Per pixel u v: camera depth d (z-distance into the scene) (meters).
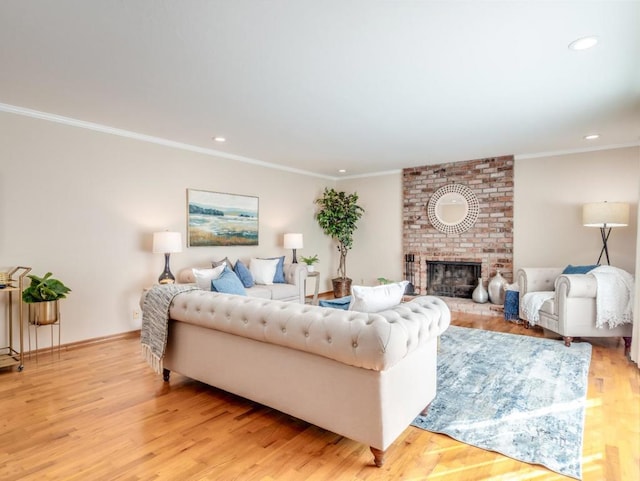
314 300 6.08
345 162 5.94
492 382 2.88
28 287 3.30
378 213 6.84
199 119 3.70
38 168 3.52
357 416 1.86
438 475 1.78
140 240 4.33
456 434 2.13
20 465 1.84
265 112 3.48
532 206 5.35
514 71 2.60
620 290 3.69
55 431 2.16
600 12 1.88
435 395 2.47
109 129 4.00
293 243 5.88
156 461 1.88
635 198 4.67
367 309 2.26
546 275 4.64
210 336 2.55
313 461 1.89
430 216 6.20
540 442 2.05
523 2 1.80
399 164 6.12
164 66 2.52
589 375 3.05
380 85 2.85
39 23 1.99
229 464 1.86
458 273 6.11
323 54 2.36
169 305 2.72
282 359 2.16
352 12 1.90
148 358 2.86
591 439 2.07
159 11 1.89
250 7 1.86
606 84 2.82
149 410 2.43
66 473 1.78
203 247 5.04
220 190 5.23
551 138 4.46
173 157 4.65
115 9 1.87
